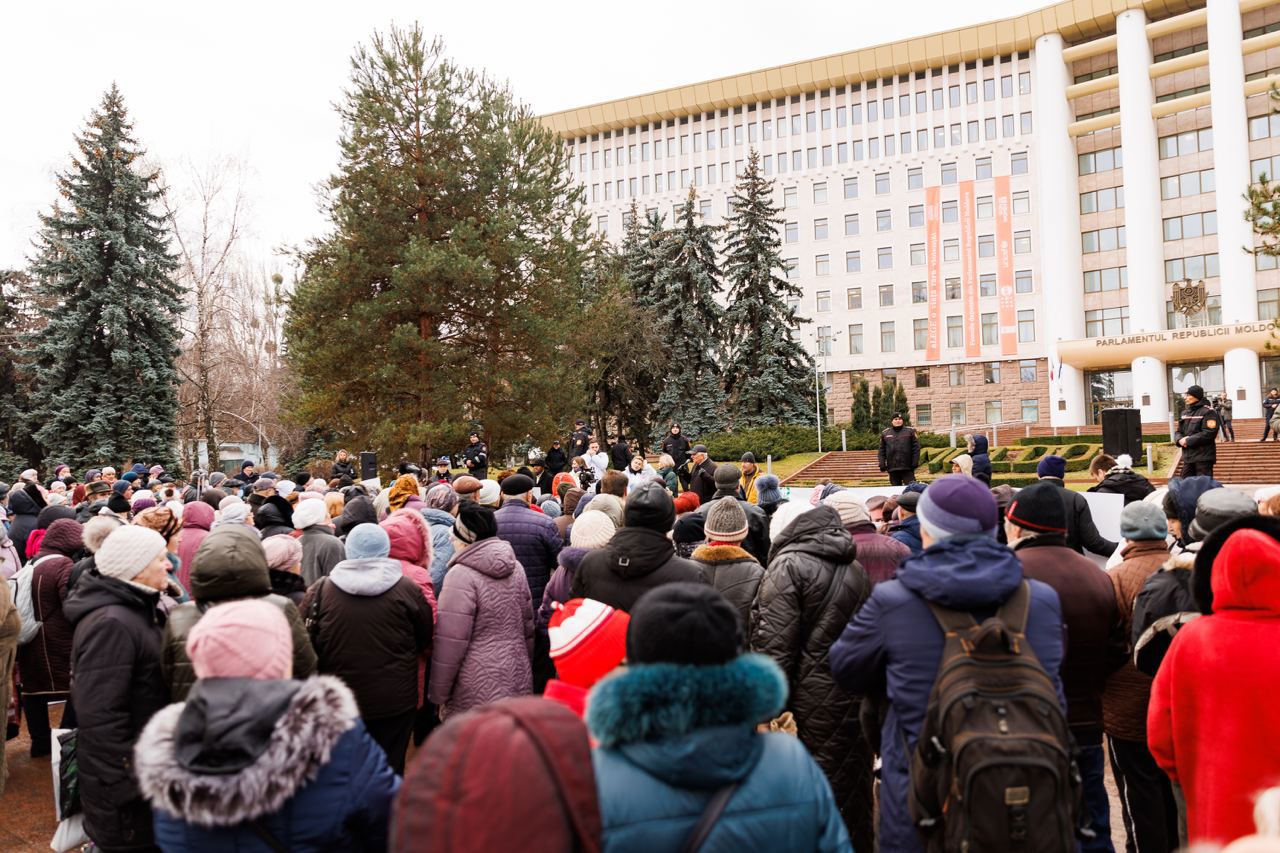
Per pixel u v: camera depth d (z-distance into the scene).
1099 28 51.69
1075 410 49.84
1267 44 45.44
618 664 2.76
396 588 4.05
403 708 4.05
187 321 38.88
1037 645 2.51
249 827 1.94
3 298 37.94
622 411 41.53
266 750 1.92
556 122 65.88
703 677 1.64
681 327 39.91
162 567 3.31
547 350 24.62
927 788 2.36
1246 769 2.55
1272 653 2.56
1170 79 49.91
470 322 24.59
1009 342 54.25
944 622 2.49
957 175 56.12
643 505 4.14
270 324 47.19
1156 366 46.66
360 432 23.92
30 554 8.24
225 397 42.66
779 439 37.41
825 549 3.80
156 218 34.09
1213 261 48.28
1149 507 4.01
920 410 56.62
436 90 23.75
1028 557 3.55
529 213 24.95
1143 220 48.66
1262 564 2.60
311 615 4.00
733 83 61.34
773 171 61.25
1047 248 51.78
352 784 2.04
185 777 1.90
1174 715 2.81
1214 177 48.31
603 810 1.61
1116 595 3.71
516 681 4.41
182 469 34.50
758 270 39.97
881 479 32.22
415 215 24.23
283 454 46.59
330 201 23.53
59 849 3.76
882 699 2.87
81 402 31.98
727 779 1.63
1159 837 3.78
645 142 65.06
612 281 36.06
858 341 58.53
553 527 5.91
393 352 22.27
